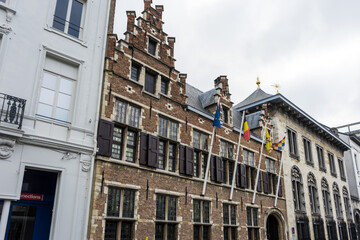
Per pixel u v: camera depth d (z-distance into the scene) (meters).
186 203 13.62
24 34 9.53
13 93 8.92
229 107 18.30
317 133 28.45
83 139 10.13
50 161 9.23
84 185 9.80
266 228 19.80
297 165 23.42
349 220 30.03
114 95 11.87
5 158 8.39
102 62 11.34
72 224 9.23
